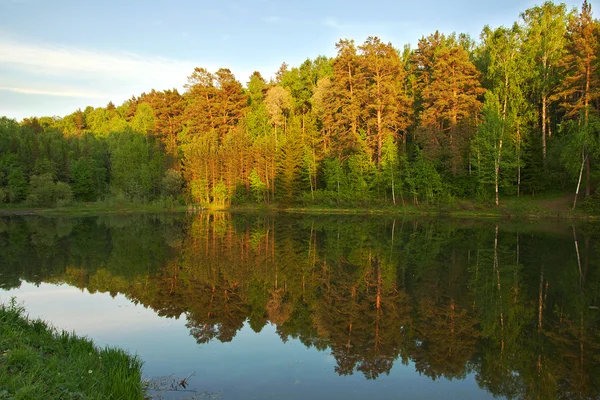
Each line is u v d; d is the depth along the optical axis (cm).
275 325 1216
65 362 779
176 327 1192
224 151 6750
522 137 4641
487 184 5003
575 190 4412
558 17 5056
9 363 703
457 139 4878
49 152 7125
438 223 3981
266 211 6019
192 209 6338
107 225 4169
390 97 5428
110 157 7812
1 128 7300
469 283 1689
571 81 4034
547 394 812
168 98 8138
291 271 1933
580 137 3838
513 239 2836
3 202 6281
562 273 1838
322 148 6456
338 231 3469
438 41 5878
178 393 778
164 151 7731
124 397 673
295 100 7844
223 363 935
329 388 817
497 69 5034
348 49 5919
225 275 1862
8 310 1045
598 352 1019
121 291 1599
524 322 1237
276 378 859
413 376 884
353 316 1302
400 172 5312
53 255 2378
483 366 941
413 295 1530
